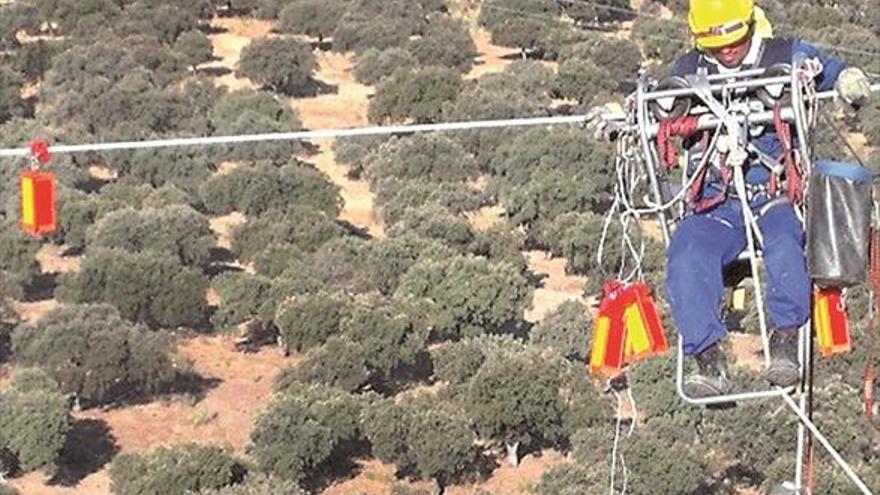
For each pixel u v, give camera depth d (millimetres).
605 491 28219
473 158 50812
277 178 47594
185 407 35531
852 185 5805
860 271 5812
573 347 36062
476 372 33719
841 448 28625
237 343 38750
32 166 12055
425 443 31141
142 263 39000
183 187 49781
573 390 33000
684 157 6250
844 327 6012
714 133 6145
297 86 60938
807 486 6258
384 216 46969
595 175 47000
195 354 38000
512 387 32031
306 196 47375
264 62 60281
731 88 6059
